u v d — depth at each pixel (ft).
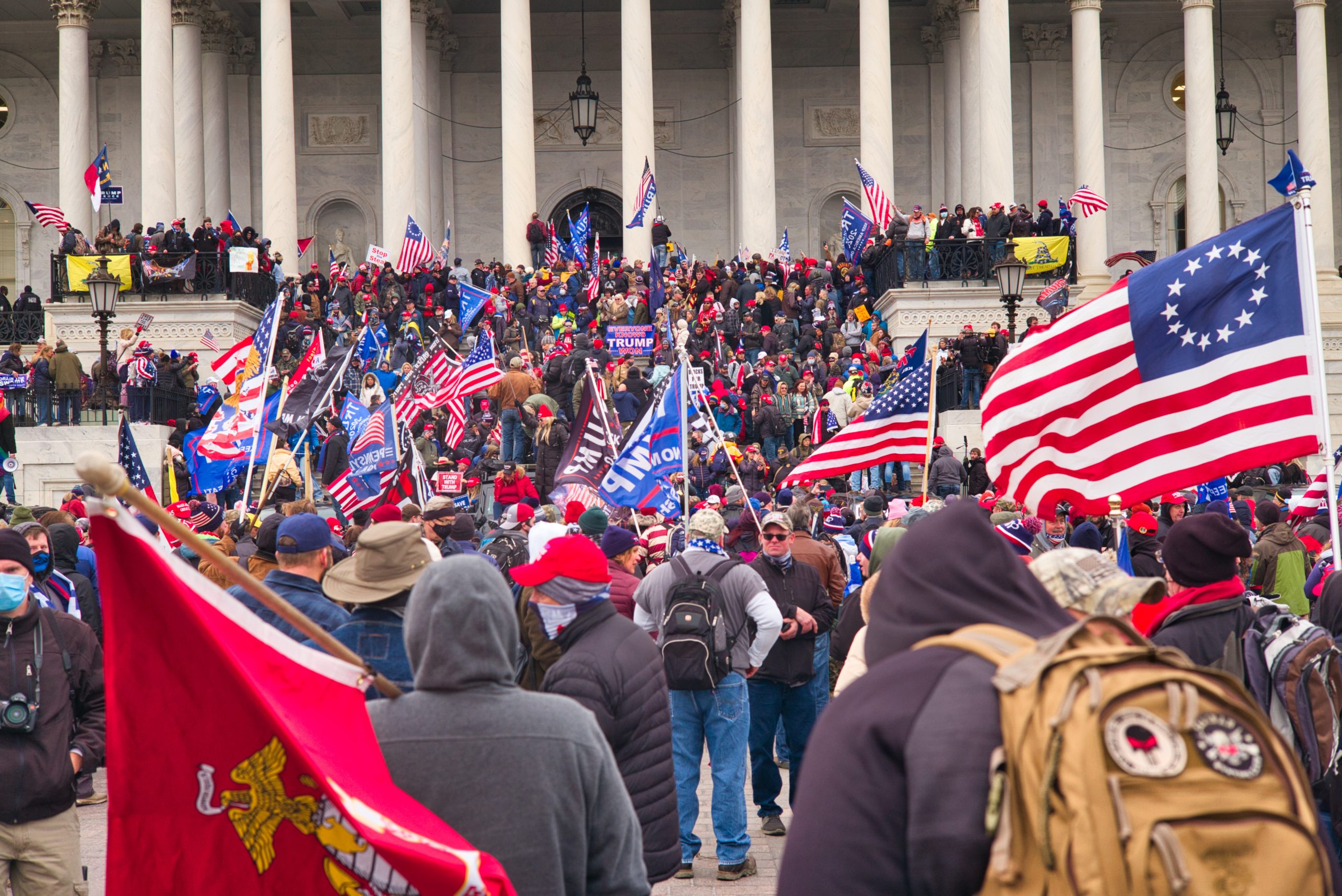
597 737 13.76
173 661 10.25
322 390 59.98
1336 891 7.86
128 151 165.58
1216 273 27.37
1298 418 26.84
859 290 127.24
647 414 44.47
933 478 84.02
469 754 13.05
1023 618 9.48
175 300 123.13
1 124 166.71
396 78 139.54
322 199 169.78
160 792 10.56
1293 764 7.98
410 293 123.54
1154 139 167.12
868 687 8.96
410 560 20.84
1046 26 164.86
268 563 26.20
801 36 170.60
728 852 28.25
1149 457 27.61
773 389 98.02
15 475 94.73
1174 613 19.79
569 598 20.62
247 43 166.20
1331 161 164.45
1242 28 165.89
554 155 171.12
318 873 10.89
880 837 8.46
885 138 137.69
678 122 171.22
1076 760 7.72
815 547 36.47
